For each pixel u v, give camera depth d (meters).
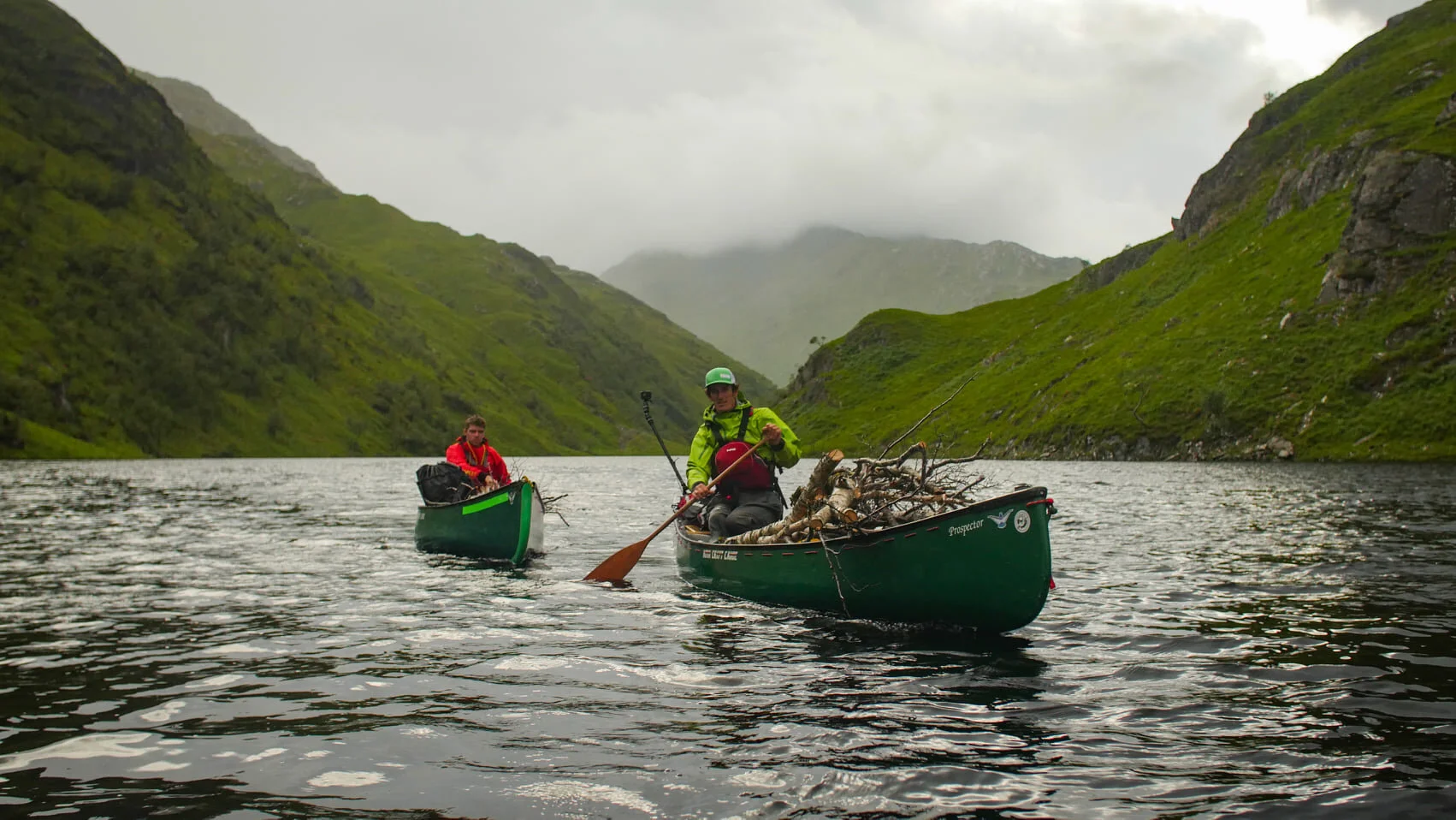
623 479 60.66
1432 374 70.44
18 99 175.62
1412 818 4.32
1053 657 7.73
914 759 5.19
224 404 149.00
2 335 128.38
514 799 4.61
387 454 167.50
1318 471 51.53
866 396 169.00
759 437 12.01
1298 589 10.96
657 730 5.74
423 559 14.98
